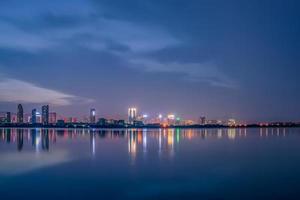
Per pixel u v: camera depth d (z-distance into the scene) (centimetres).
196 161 7150
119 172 5822
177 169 6081
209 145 11412
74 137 17350
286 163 6825
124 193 4341
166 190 4491
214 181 5003
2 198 4125
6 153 8756
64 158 7681
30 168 6262
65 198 4116
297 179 5128
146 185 4769
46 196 4212
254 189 4456
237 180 5069
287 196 4106
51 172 5831
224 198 4056
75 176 5459
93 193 4347
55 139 15250
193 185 4759
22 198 4116
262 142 12925
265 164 6650
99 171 5912
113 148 10238
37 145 11438
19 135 19875
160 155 8256
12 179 5234
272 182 4894
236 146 10950
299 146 10844
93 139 15238
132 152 8988
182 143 12531
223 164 6712
